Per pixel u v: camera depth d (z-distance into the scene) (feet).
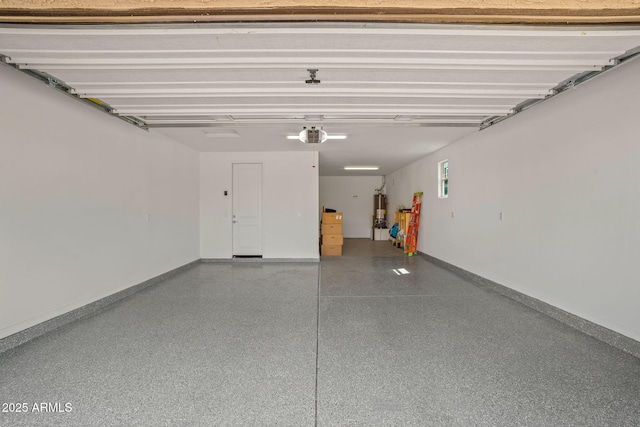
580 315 11.07
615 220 9.74
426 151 24.22
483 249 17.40
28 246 10.46
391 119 14.90
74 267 12.35
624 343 9.48
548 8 5.89
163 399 7.16
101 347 9.81
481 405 6.95
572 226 11.34
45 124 11.10
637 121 9.09
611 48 8.02
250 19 6.17
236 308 13.60
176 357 9.16
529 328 11.21
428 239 26.09
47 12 6.02
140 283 16.70
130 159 15.90
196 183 24.14
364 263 24.43
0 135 9.60
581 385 7.70
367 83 10.40
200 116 14.16
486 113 13.55
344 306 13.83
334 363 8.79
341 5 5.75
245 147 22.81
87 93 11.02
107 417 6.56
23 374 8.24
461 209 19.92
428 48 8.13
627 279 9.39
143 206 17.03
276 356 9.21
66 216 12.00
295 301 14.58
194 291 16.39
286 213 24.95
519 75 9.80
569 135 11.44
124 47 7.99
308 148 23.12
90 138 13.21
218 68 9.16
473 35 7.33
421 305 13.92
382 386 7.67
